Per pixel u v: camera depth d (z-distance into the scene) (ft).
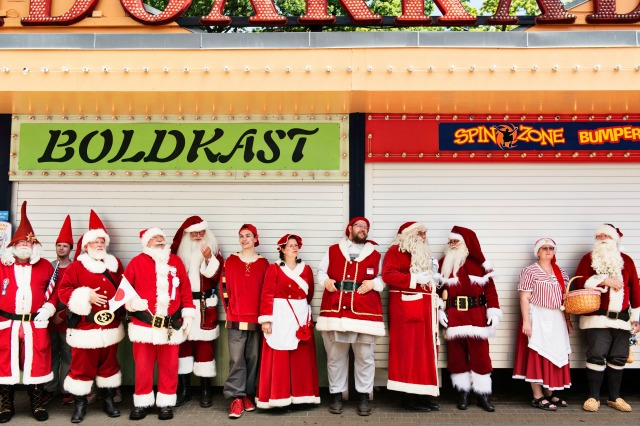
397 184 20.18
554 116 20.30
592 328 18.40
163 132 20.27
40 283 17.57
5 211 20.13
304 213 20.11
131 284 17.25
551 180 20.21
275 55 17.78
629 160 20.20
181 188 20.25
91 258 17.71
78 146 20.27
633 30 17.89
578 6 18.76
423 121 20.26
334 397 18.01
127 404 18.81
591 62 17.61
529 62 17.66
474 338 18.12
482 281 18.34
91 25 18.47
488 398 19.08
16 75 17.72
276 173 20.08
